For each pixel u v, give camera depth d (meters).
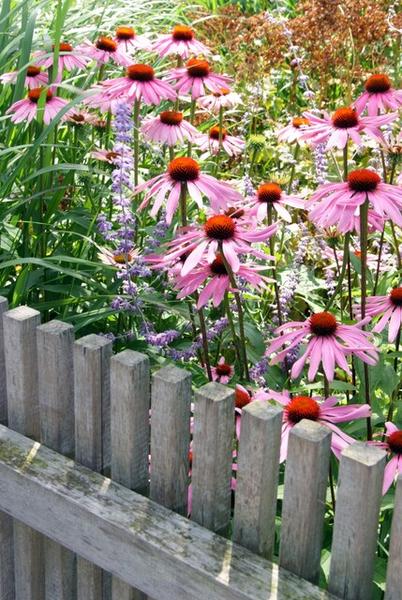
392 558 1.08
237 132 2.62
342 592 1.11
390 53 2.84
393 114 1.56
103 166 1.89
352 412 1.28
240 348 1.53
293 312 1.92
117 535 1.20
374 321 1.58
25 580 1.33
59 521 1.24
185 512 1.21
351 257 1.59
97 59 1.92
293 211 2.08
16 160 1.84
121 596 1.24
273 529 1.16
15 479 1.26
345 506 1.09
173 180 1.49
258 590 1.12
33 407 1.29
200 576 1.14
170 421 1.17
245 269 1.43
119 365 1.18
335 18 2.53
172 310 1.60
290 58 2.68
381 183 1.40
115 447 1.22
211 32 3.18
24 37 1.83
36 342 1.28
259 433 1.12
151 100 1.72
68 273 1.57
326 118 1.57
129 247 1.59
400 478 1.06
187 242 1.42
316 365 1.34
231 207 1.55
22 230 1.71
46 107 1.81
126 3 2.74
